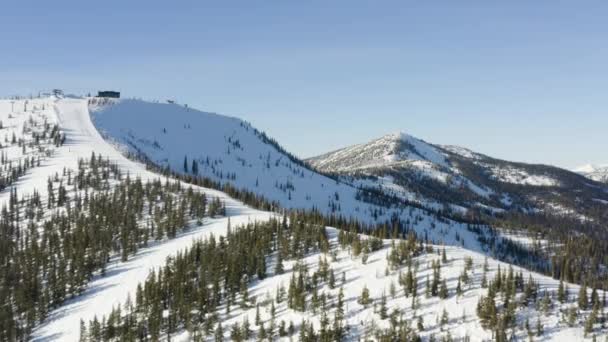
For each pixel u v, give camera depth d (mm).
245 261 178000
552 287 139250
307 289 151875
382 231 188500
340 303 135125
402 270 150125
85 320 173250
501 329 117062
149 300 168250
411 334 120188
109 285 193625
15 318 189000
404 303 134000
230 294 164000
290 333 132625
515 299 128875
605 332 116875
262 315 146375
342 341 124875
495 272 146250
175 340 149625
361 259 164125
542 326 119312
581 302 127062
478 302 126750
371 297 140375
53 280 198750
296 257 177375
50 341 166375
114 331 158125
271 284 163125
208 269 178250
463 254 161000
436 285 135375
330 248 179750
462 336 118312
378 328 126250
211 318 147000
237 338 136000
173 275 179250
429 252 160750
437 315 126375
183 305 160625
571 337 115812
